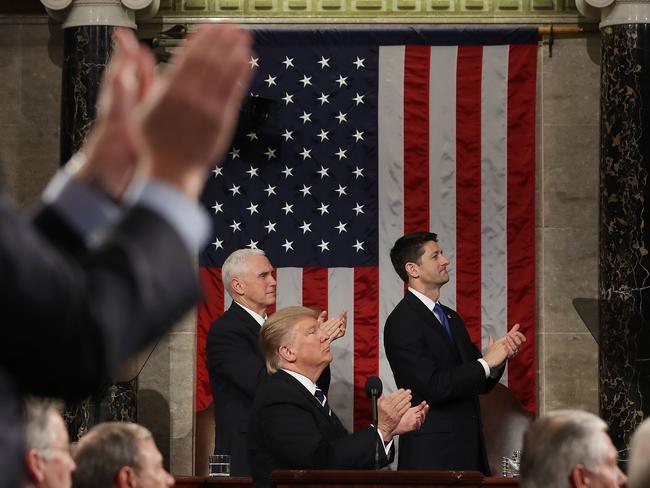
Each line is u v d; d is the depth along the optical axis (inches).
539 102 697.0
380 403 427.2
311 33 693.3
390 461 435.5
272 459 420.2
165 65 694.5
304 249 690.2
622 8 651.5
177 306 54.1
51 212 56.0
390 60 693.3
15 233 50.0
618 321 639.8
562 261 692.7
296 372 438.3
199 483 467.8
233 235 690.2
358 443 415.2
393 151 690.8
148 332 53.3
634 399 633.0
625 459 627.5
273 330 440.1
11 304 49.5
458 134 689.6
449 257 686.5
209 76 54.2
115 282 52.1
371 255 690.2
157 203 54.1
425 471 385.1
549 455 228.1
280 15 701.9
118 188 56.6
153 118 54.2
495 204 687.1
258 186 692.1
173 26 695.7
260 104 674.8
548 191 694.5
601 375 642.8
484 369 528.1
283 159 693.9
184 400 687.1
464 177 688.4
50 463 208.4
